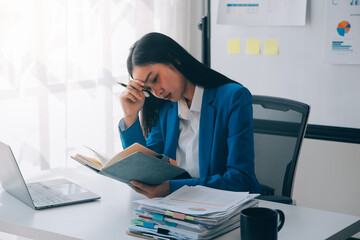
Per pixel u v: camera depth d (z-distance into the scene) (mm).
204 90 1819
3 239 2244
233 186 1628
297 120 2027
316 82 3078
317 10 3020
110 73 2775
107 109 2785
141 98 1818
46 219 1433
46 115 2400
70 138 2611
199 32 3531
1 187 1771
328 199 3143
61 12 2467
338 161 3080
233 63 3332
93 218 1438
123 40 2916
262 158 2076
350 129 3006
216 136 1767
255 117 2137
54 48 2455
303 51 3094
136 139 1893
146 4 3018
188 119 1856
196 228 1241
